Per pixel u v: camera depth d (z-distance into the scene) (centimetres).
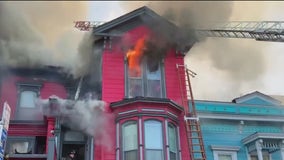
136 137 1397
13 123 1589
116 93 1534
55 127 1451
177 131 1470
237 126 1608
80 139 1523
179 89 1594
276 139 1530
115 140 1434
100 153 1418
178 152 1431
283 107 1670
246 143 1562
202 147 1420
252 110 1638
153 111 1434
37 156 1366
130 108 1448
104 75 1562
